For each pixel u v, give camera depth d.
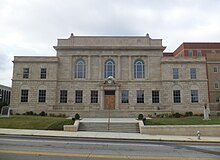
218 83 59.25
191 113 41.84
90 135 20.98
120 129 25.19
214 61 60.22
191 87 44.16
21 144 14.77
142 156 11.41
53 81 44.06
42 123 27.31
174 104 43.59
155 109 42.69
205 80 44.25
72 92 44.56
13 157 10.53
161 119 30.44
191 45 67.06
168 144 16.66
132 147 14.52
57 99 44.16
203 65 44.84
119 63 45.50
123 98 44.66
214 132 22.64
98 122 27.17
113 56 46.00
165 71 44.66
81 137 19.83
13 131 22.75
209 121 28.14
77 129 24.77
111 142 17.02
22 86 43.88
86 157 10.88
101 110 40.47
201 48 66.88
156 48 45.62
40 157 10.64
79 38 46.50
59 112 39.72
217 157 11.52
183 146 15.71
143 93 44.72
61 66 45.38
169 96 43.84
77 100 44.56
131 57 45.97
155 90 44.72
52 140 17.34
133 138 19.52
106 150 13.11
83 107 43.94
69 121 27.61
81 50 45.91
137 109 43.03
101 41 46.41
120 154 11.89
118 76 45.12
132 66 45.81
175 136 21.61
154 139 19.28
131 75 45.31
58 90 44.53
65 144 15.23
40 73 44.38
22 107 43.12
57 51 45.75
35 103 43.31
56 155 11.18
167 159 10.79
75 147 14.02
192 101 43.81
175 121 28.22
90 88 44.78
